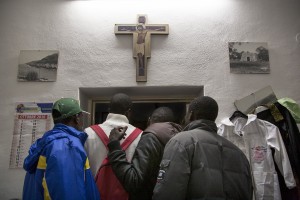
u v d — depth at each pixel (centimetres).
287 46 243
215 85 234
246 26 246
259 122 217
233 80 235
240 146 216
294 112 217
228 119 222
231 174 124
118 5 248
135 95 260
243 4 250
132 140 163
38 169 126
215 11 248
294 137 207
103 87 234
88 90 241
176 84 234
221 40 243
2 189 218
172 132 153
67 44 241
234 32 245
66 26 245
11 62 239
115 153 146
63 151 125
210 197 116
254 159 211
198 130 131
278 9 250
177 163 119
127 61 238
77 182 123
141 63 234
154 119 172
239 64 238
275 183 201
